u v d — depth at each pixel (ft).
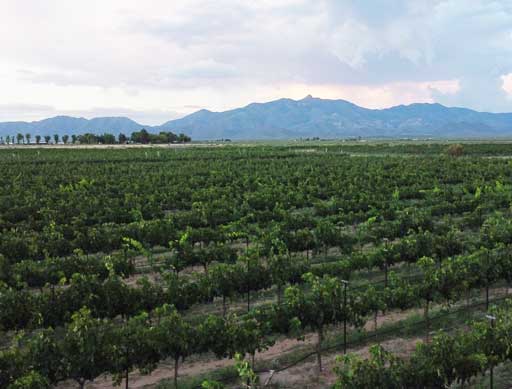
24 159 338.13
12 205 151.23
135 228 107.76
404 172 226.79
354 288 82.07
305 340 65.26
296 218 116.06
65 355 46.19
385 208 141.79
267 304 77.71
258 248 92.22
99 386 54.54
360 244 107.24
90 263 81.66
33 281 76.59
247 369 45.91
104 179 213.66
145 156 365.61
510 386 51.85
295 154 390.01
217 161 320.70
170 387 52.95
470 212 142.00
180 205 161.48
